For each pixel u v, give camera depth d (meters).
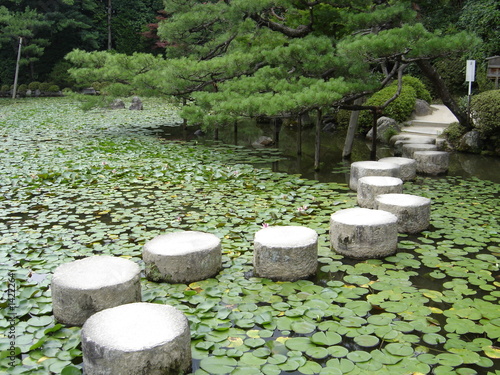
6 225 4.99
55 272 3.25
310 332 2.96
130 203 5.76
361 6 8.68
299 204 5.74
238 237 4.62
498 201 5.88
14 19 23.94
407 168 6.97
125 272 3.25
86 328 2.55
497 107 8.70
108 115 15.80
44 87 25.42
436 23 13.66
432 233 4.73
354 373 2.54
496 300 3.36
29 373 2.54
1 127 12.59
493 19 11.55
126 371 2.37
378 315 3.16
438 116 12.36
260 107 7.26
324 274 3.84
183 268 3.62
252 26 10.47
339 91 7.08
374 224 4.07
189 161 8.23
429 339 2.87
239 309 3.22
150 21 28.69
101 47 29.66
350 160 8.66
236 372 2.55
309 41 7.78
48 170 7.36
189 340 2.60
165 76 9.80
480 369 2.60
